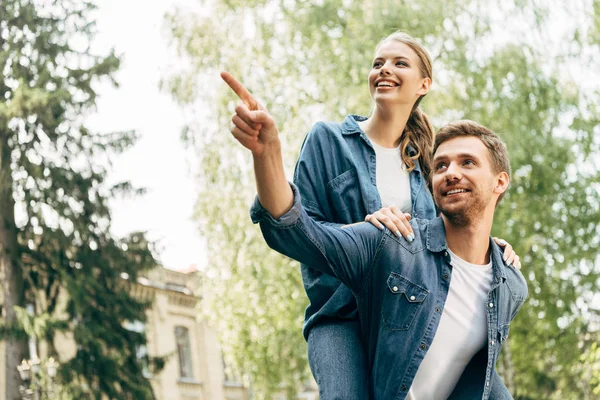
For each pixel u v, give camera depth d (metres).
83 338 18.69
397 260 2.46
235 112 2.10
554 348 17.92
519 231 16.31
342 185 2.94
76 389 18.47
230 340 17.70
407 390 2.44
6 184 19.11
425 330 2.46
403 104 3.02
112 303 19.56
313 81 15.90
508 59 15.95
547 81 16.33
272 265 16.58
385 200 2.98
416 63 3.04
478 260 2.57
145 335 20.23
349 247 2.40
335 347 2.63
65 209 19.34
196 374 30.27
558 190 16.58
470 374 2.58
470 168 2.49
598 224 16.84
